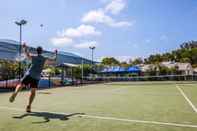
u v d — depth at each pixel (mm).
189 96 12570
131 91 16250
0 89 17188
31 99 6910
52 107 8062
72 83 26172
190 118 6246
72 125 5383
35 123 5527
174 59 103438
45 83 22703
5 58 20281
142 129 5078
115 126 5332
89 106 8430
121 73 45844
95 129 5051
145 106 8531
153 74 46125
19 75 19344
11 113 6758
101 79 36469
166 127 5258
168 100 10562
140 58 90125
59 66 27125
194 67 83625
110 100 10516
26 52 6934
